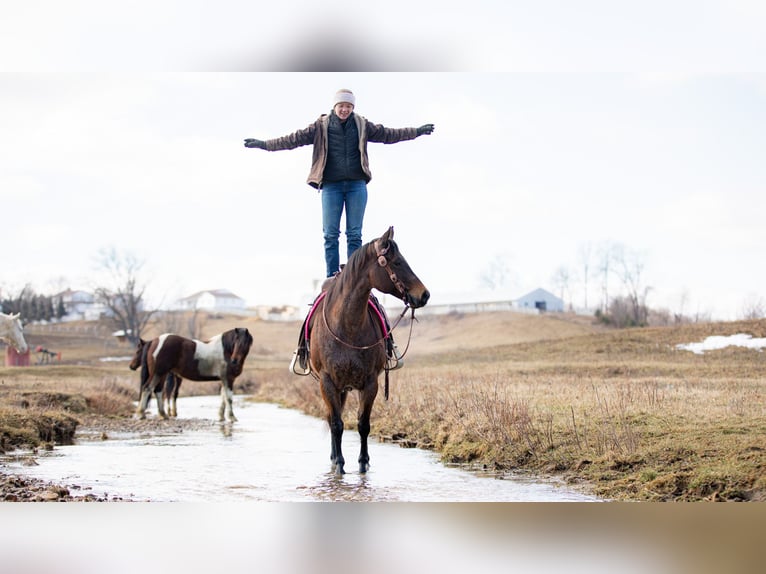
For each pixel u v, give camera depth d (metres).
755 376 21.94
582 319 93.38
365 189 10.32
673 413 11.06
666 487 7.69
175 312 115.62
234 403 27.41
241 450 11.88
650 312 96.25
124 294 99.56
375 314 9.62
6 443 11.95
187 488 8.33
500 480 8.70
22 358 51.62
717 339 39.78
